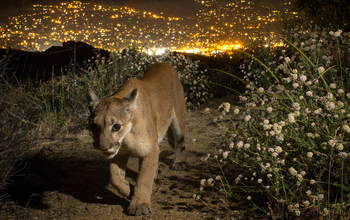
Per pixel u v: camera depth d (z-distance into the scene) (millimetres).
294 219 2992
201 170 4617
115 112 3090
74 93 7105
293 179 3252
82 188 4066
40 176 4203
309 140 3188
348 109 3305
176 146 4789
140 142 3424
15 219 3246
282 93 3977
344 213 2588
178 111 4711
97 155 5215
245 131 3883
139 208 3432
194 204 3629
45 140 5820
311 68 4383
